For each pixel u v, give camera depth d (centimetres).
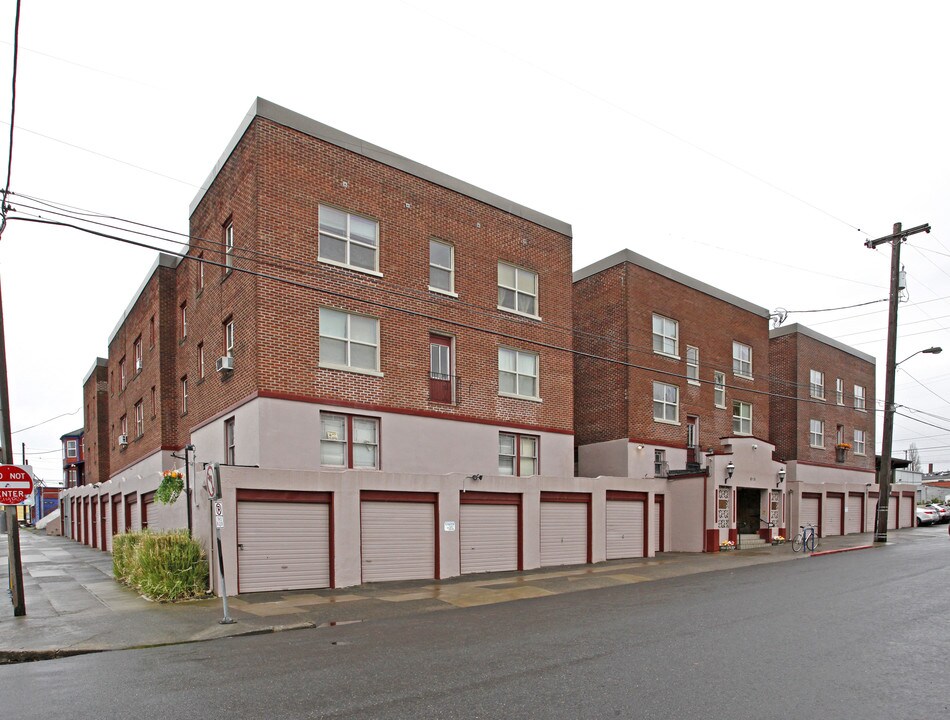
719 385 3225
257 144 1812
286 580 1608
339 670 836
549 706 673
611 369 2825
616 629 1078
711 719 632
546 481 2166
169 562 1493
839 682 748
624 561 2306
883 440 3059
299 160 1884
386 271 2033
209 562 1533
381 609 1383
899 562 2044
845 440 4259
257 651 984
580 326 2978
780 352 3925
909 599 1313
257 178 1802
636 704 677
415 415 2048
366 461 1939
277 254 1812
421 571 1842
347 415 1906
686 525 2650
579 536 2261
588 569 2083
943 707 664
